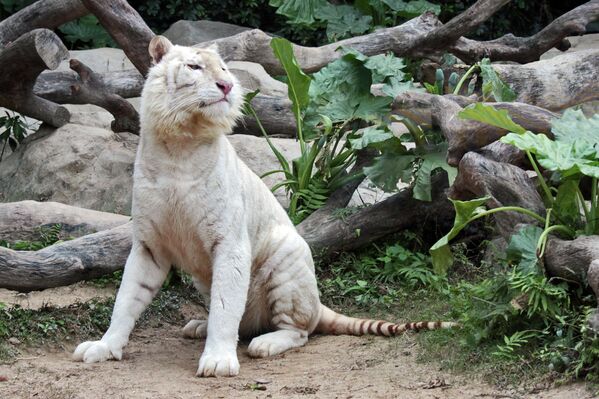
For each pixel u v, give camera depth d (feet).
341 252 38.17
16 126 49.67
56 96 49.80
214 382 24.81
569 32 49.75
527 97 40.14
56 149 47.19
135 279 27.66
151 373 25.81
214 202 26.68
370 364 26.27
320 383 24.41
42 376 25.17
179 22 68.08
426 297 33.83
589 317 22.68
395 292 34.68
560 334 23.89
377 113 39.32
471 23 47.88
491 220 37.35
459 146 31.07
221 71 26.68
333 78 40.29
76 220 38.42
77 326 30.22
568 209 27.99
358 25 63.26
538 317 25.29
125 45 43.11
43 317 30.07
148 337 31.01
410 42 50.60
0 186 47.50
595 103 54.44
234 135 47.03
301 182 40.24
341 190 40.14
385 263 36.70
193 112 26.12
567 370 22.53
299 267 29.58
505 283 26.27
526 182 29.45
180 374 25.79
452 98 34.04
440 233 38.91
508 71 40.29
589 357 22.24
